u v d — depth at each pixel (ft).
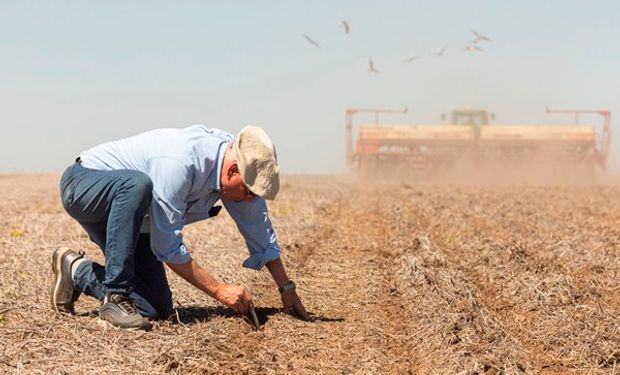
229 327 18.76
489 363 16.38
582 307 21.43
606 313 20.70
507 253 30.32
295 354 17.26
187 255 18.13
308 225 40.70
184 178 17.49
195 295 22.00
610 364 16.96
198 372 15.72
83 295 22.02
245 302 18.79
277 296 23.04
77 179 18.02
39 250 30.01
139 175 17.52
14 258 27.66
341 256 31.14
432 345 17.90
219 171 17.88
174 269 18.26
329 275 26.76
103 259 28.71
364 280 25.67
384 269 27.99
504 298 23.88
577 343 18.15
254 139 17.69
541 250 32.37
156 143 17.95
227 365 16.31
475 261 29.66
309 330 19.13
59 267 19.02
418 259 27.66
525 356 17.44
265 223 19.57
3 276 24.02
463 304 21.76
